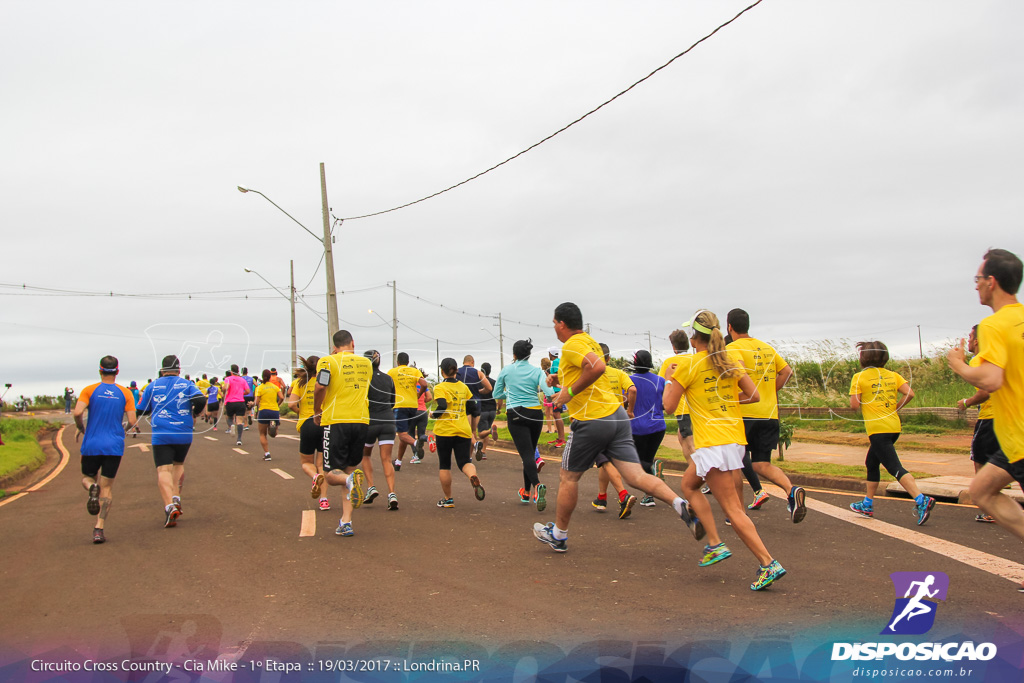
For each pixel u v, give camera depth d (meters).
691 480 5.53
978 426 6.99
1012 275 4.34
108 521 8.62
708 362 5.20
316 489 7.91
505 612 4.78
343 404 7.52
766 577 5.01
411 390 12.84
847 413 14.87
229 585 5.61
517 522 7.98
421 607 4.94
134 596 5.39
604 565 5.97
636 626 4.43
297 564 6.22
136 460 15.71
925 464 11.17
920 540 6.53
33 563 6.61
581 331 6.24
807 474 10.33
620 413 6.08
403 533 7.47
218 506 9.44
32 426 27.00
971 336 6.41
